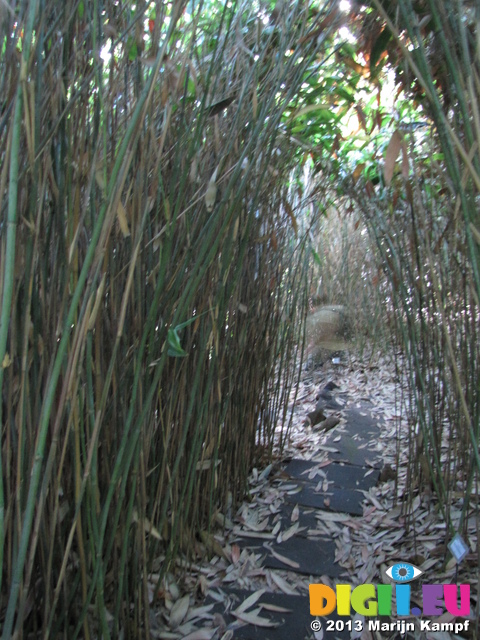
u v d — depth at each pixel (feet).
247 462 6.21
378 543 5.17
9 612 2.55
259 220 5.38
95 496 3.08
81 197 2.88
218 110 3.49
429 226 4.69
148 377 3.55
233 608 4.27
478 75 2.83
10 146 2.21
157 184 2.93
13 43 2.41
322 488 6.41
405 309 5.06
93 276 2.58
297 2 3.35
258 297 5.83
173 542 4.25
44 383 3.00
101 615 3.19
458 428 4.77
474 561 4.57
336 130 5.14
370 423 8.59
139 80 3.04
